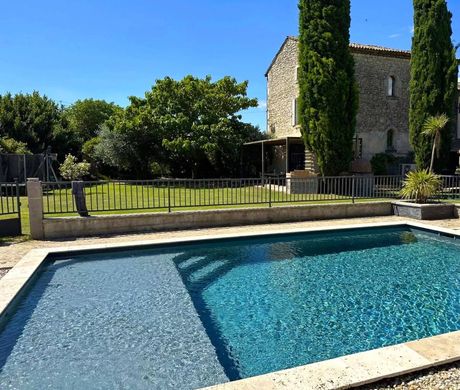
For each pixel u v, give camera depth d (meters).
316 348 3.93
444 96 16.22
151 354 3.66
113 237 7.95
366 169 17.91
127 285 5.56
